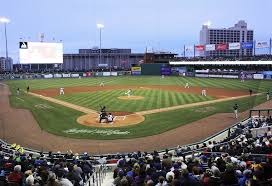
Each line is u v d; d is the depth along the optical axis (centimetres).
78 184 1263
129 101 4841
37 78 9962
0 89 6962
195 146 2441
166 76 10238
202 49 10900
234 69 9750
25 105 4703
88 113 3975
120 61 16288
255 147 1672
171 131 3102
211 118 3641
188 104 4547
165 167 1396
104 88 6762
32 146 2680
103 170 1856
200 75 9725
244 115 3772
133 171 1290
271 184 993
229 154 1692
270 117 2917
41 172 1229
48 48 10194
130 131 3112
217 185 1042
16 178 1178
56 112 4088
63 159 1820
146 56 12875
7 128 3312
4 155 1984
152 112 3981
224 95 5450
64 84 7862
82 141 2817
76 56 15888
